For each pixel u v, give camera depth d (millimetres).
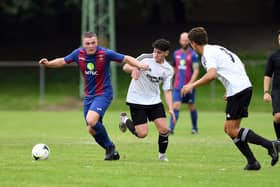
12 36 111062
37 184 22625
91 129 28875
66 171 25578
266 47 98125
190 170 26172
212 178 24078
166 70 29703
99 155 31703
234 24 111312
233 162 29219
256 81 84188
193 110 46312
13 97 82375
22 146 36531
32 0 90250
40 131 48188
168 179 23766
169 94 30109
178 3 112125
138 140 40750
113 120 59156
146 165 27625
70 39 108938
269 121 58344
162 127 29453
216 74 25047
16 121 58750
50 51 103938
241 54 95062
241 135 25922
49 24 114000
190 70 46062
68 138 42250
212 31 106938
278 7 114438
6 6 89625
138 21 115375
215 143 38938
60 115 67125
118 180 23453
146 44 103250
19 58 101625
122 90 83562
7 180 23453
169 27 109875
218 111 74812
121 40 105000
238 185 22625
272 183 23078
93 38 28312
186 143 38906
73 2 90812
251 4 117875
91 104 28844
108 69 28797
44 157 29469
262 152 33531
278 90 32062
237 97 25281
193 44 25578
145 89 29484
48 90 85562
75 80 89125
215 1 117938
